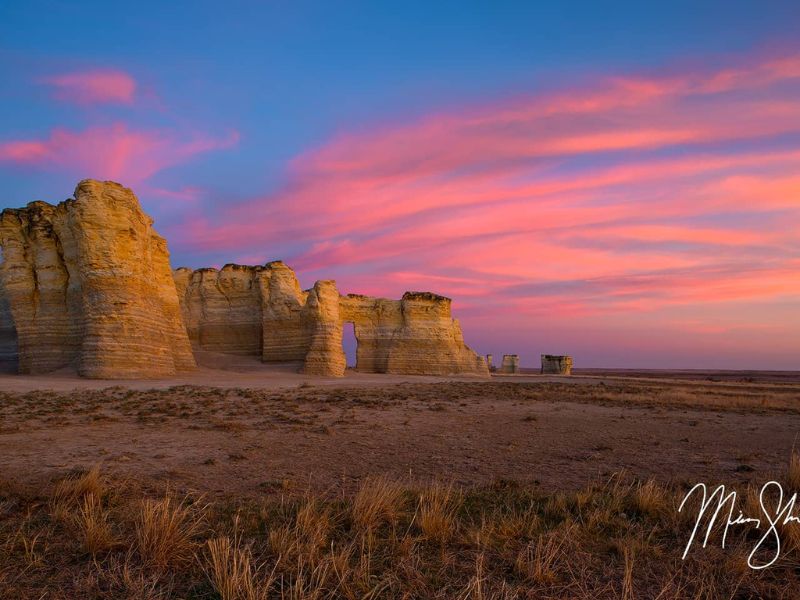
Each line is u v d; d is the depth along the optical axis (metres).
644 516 8.00
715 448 15.29
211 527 6.96
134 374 44.47
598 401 32.09
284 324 72.50
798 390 58.91
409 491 9.09
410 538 6.56
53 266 50.50
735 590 5.52
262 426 17.03
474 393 36.78
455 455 13.14
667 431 18.88
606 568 6.04
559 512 8.05
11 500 7.72
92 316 44.69
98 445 12.90
